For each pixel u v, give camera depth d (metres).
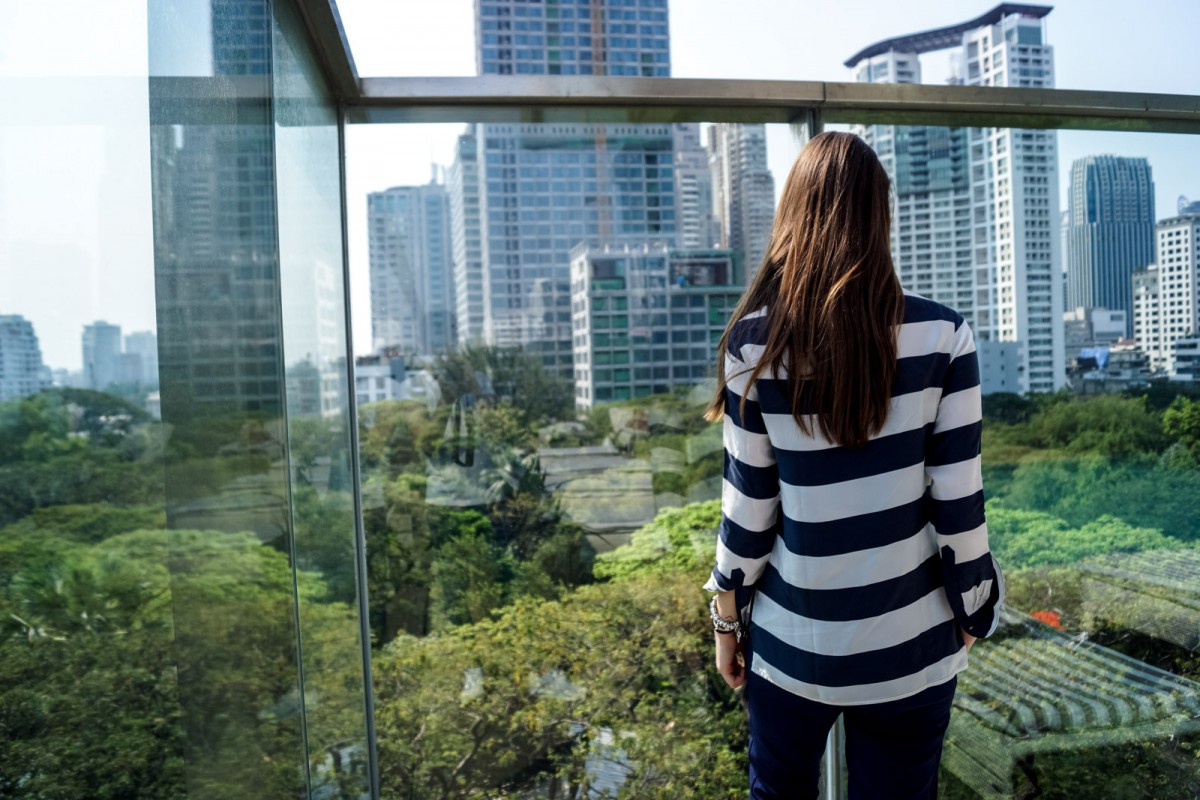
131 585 0.68
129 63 0.68
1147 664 2.09
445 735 1.88
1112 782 2.05
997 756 2.02
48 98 0.57
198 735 0.81
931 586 1.11
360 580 1.86
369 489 1.90
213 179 0.89
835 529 1.07
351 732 1.70
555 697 1.93
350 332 1.85
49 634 0.58
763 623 1.15
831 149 1.08
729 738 1.97
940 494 1.07
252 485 1.00
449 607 1.91
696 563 2.03
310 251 1.44
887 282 1.05
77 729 0.61
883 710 1.11
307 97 1.44
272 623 1.08
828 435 1.04
